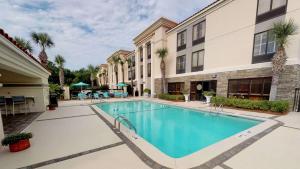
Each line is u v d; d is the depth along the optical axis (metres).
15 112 9.09
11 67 4.76
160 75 19.14
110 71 39.16
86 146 4.01
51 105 10.45
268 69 9.35
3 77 8.80
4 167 2.98
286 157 3.34
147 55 22.41
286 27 7.70
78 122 6.84
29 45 15.97
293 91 8.33
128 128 5.86
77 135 4.95
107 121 7.07
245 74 10.59
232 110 9.53
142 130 6.89
